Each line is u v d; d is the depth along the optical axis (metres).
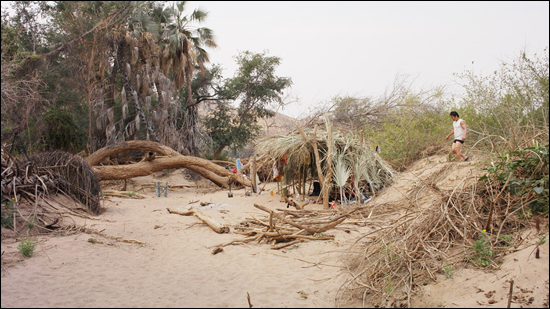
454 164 8.73
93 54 16.23
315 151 9.93
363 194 10.10
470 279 3.94
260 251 6.14
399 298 3.94
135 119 20.75
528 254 3.85
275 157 11.27
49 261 5.60
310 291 4.44
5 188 7.73
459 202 5.23
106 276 5.10
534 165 4.87
